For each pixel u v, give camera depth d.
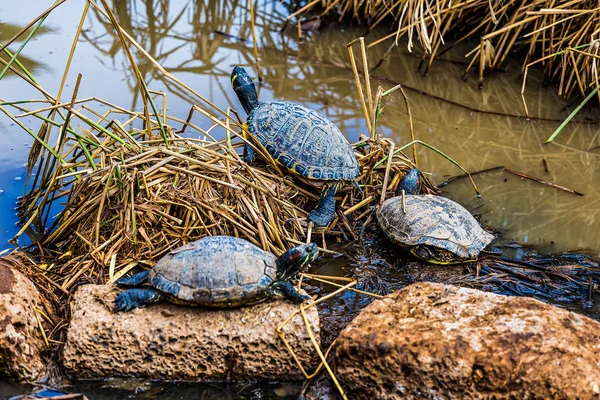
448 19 8.24
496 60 8.01
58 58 7.73
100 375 3.77
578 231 5.50
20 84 7.01
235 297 3.76
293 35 8.98
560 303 4.59
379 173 5.78
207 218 4.75
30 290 4.07
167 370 3.78
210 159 5.03
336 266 4.89
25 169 5.76
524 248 5.25
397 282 4.76
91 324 3.76
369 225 5.37
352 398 3.67
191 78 7.62
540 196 5.98
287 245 4.86
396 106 7.41
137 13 9.33
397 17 8.75
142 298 3.84
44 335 3.93
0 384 3.70
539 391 3.32
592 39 7.17
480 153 6.61
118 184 4.68
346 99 7.46
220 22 9.29
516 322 3.65
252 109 5.54
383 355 3.52
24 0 9.24
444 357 3.43
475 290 4.02
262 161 5.38
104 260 4.50
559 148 6.79
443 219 4.89
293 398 3.72
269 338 3.79
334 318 4.30
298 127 5.12
